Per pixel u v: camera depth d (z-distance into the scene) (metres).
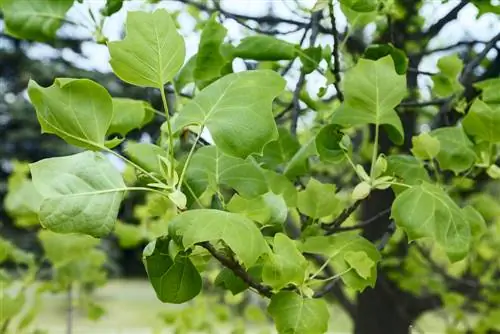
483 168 1.85
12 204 2.57
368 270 1.63
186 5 2.50
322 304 1.57
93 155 1.48
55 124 1.45
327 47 1.88
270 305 1.56
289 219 2.32
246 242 1.43
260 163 1.80
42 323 6.94
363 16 1.92
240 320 3.31
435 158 1.90
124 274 16.06
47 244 2.65
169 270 1.56
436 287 3.36
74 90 1.45
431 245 3.57
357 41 2.44
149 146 1.59
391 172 1.72
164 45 1.47
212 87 1.53
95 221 1.46
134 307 10.36
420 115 2.92
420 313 3.47
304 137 2.32
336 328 6.20
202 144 1.77
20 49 13.34
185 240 1.43
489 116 1.71
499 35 2.10
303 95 2.06
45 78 12.50
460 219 1.59
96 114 1.46
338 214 1.94
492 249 3.44
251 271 1.65
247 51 1.86
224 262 1.55
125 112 1.80
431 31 2.48
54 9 1.87
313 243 1.67
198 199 1.61
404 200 1.60
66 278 2.84
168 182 1.50
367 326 3.49
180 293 1.57
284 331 1.55
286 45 1.86
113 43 1.46
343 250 1.66
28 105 13.58
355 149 3.15
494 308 3.41
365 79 1.64
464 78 2.09
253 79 1.52
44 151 13.70
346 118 1.67
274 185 1.75
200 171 1.62
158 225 2.21
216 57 1.83
